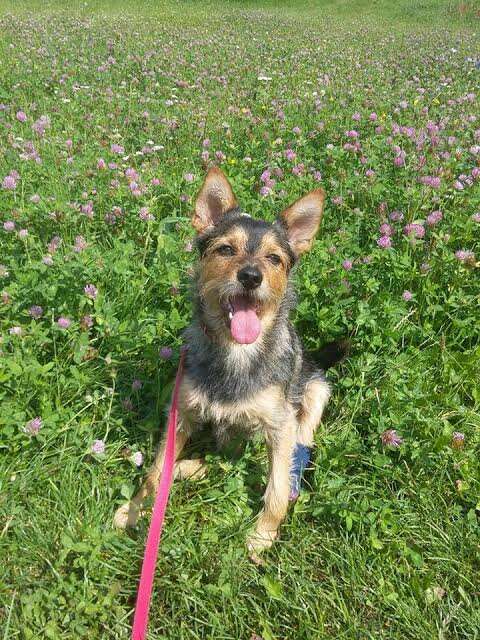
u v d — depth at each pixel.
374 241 1.06
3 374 0.71
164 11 5.10
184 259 0.96
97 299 0.81
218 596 0.62
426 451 0.76
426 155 1.27
